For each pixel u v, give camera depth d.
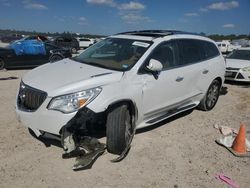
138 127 5.24
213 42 7.50
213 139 5.67
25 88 4.54
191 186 4.06
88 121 4.56
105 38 6.25
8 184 3.83
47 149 4.75
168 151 5.00
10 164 4.27
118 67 4.99
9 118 6.03
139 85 4.90
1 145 4.80
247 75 11.65
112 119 4.49
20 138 5.09
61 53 16.44
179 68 5.89
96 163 4.44
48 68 5.14
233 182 4.23
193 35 6.76
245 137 5.70
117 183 4.00
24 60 14.77
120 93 4.55
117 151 4.63
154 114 5.50
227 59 12.73
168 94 5.63
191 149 5.16
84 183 3.95
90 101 4.23
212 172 4.46
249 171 4.57
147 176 4.21
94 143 4.59
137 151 4.90
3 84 9.81
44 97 4.22
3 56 13.98
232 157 4.98
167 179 4.18
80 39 42.62
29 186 3.81
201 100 7.18
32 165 4.28
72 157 4.52
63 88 4.21
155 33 5.95
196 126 6.30
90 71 4.77
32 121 4.36
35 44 15.34
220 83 7.65
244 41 41.31
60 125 4.14
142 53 5.20
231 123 6.73
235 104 8.55
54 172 4.14
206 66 6.80
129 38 5.73
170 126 6.18
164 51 5.61
